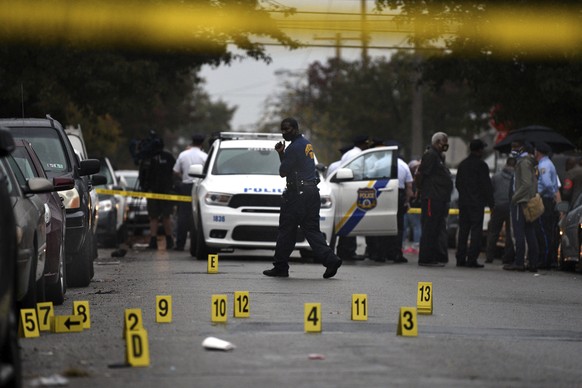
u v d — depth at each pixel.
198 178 65.69
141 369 23.86
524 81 84.06
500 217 71.00
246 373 23.36
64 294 40.84
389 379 22.84
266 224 58.81
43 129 48.12
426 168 63.53
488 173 64.19
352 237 68.31
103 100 95.44
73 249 44.09
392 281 48.09
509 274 58.62
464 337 29.73
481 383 22.77
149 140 77.25
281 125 47.25
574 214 61.66
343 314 34.09
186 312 34.09
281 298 38.38
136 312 27.80
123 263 59.72
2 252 20.08
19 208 29.17
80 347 27.12
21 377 21.47
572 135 85.00
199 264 57.88
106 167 84.81
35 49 90.69
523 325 33.22
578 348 28.62
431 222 63.50
